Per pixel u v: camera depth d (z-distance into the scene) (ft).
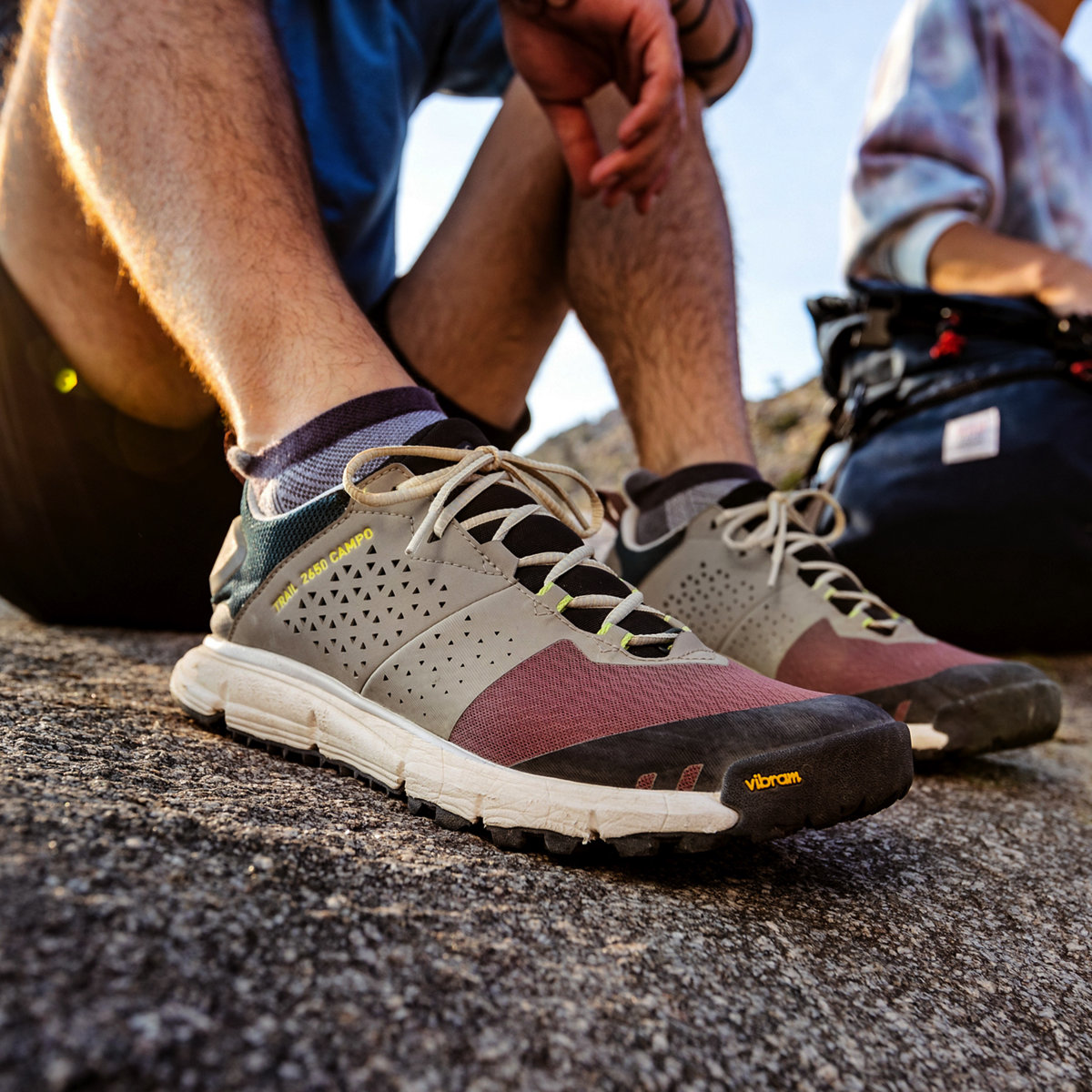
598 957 1.64
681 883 2.17
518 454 2.75
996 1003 1.83
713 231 4.41
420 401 2.79
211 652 3.01
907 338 6.70
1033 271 6.45
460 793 2.30
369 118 4.36
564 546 2.60
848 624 3.68
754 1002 1.61
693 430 4.20
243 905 1.46
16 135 3.35
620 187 4.10
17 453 4.07
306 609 2.75
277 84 2.91
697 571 3.93
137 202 2.66
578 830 2.16
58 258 3.49
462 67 5.50
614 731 2.26
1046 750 4.54
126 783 1.95
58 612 4.96
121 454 4.06
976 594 6.55
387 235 4.97
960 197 6.97
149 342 3.63
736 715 2.25
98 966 1.16
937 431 6.46
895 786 2.22
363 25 4.47
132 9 2.66
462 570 2.54
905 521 6.46
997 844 2.84
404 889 1.74
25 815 1.53
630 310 4.38
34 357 3.79
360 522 2.64
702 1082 1.32
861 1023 1.63
